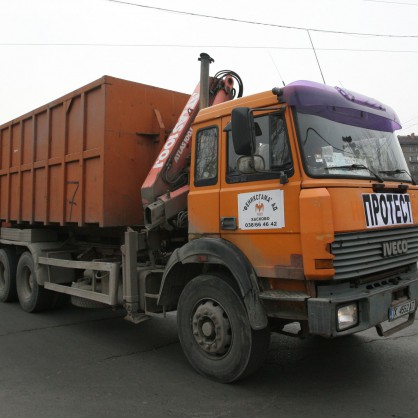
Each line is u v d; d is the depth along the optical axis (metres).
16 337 5.95
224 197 4.27
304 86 3.84
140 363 4.87
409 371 4.45
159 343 5.67
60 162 6.47
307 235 3.53
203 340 4.34
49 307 7.48
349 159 4.04
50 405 3.78
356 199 3.71
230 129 4.25
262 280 3.99
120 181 5.68
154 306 5.09
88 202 5.89
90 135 5.84
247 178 4.09
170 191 5.27
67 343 5.67
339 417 3.48
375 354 4.96
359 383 4.16
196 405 3.75
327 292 3.62
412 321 4.29
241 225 4.10
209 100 5.44
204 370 4.33
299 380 4.27
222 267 4.39
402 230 4.33
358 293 3.71
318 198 3.49
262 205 3.93
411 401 3.75
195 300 4.43
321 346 5.30
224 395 3.95
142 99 5.93
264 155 3.97
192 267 4.77
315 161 3.76
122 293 5.37
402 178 4.61
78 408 3.72
